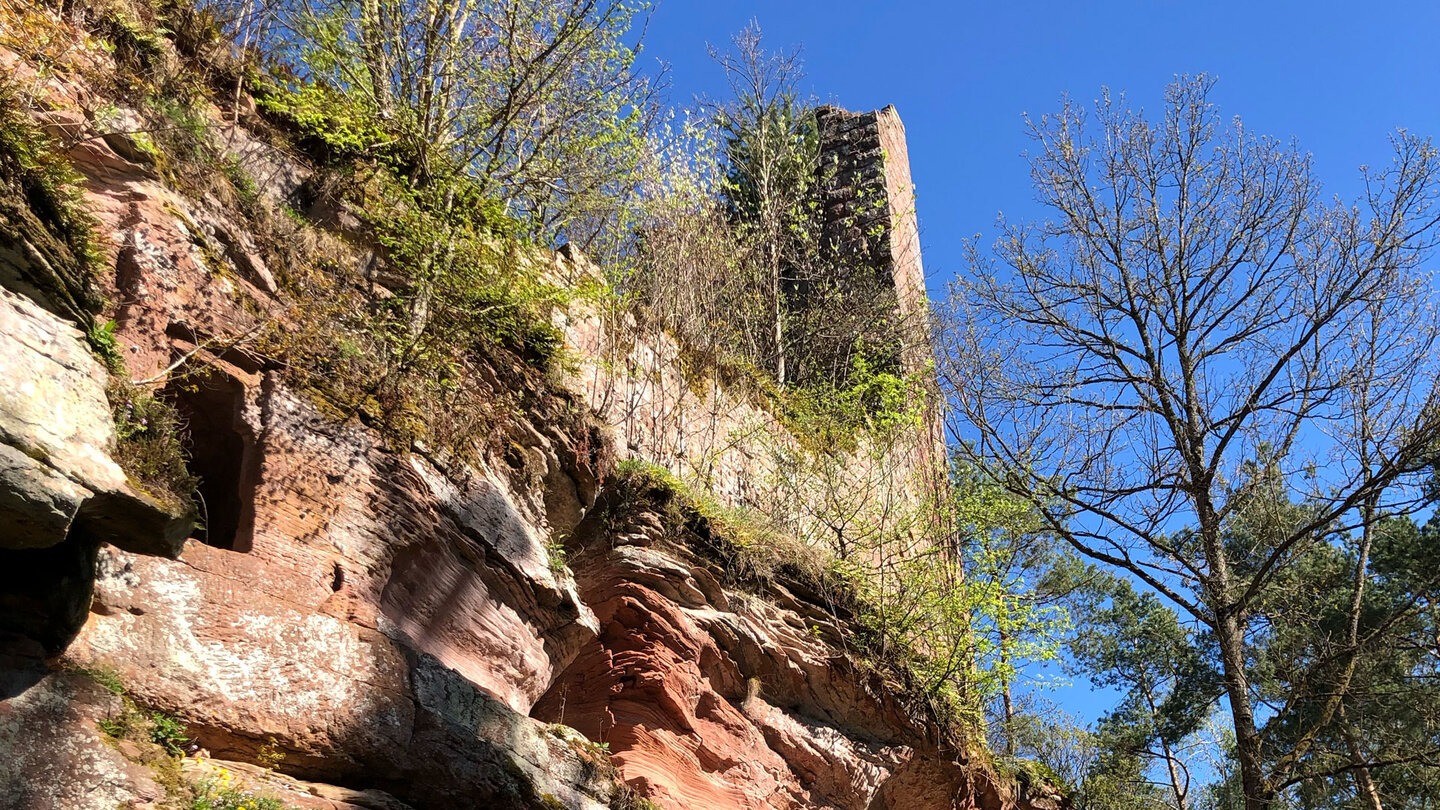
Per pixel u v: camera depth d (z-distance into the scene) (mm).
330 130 8141
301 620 5559
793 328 15422
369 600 6031
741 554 9562
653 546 8898
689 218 12656
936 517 13031
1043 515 13750
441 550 6691
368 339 7074
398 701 5781
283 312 6652
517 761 6219
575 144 10117
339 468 6219
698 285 12492
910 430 13805
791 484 11680
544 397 8492
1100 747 18734
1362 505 13141
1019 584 12336
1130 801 17719
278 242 7027
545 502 8359
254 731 5102
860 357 14508
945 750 10797
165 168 6391
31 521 4016
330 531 6000
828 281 16344
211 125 7172
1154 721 19906
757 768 8891
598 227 11602
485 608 6953
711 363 11648
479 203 8859
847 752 9781
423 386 7227
